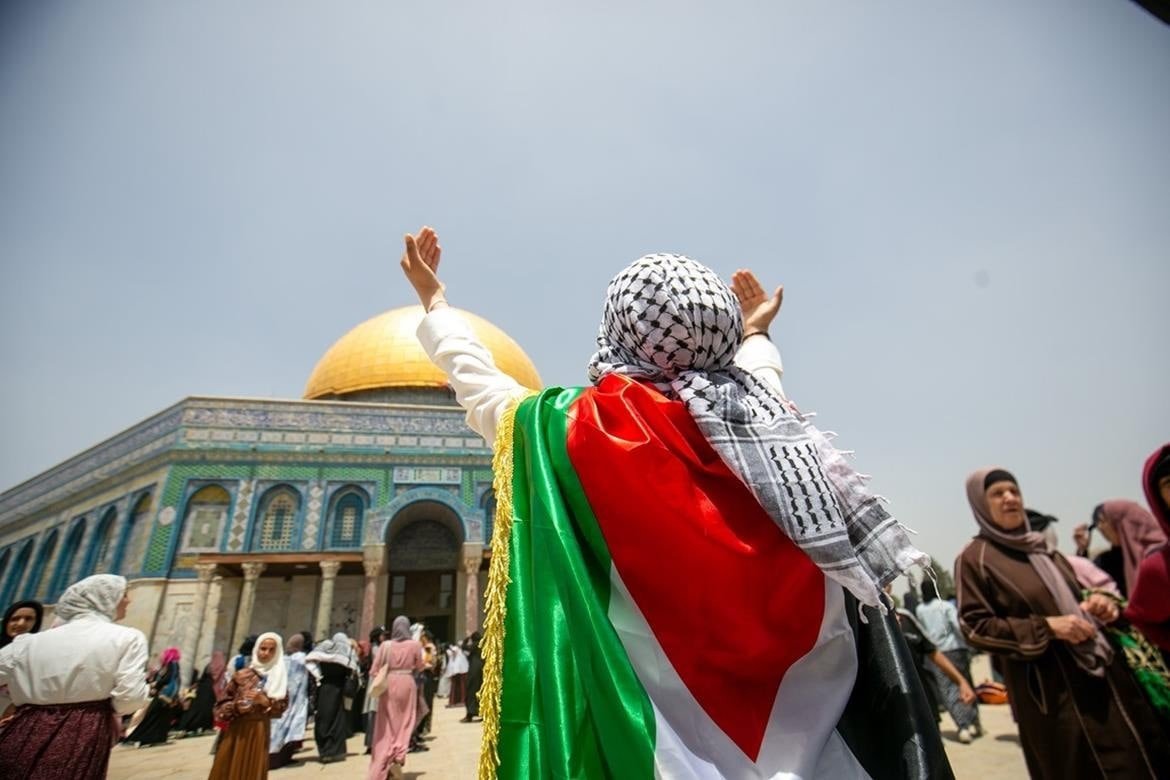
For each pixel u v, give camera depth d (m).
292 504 19.36
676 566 1.11
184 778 7.61
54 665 3.52
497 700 1.11
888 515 1.20
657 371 1.37
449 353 1.70
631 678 1.06
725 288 1.41
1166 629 3.14
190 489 18.50
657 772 0.99
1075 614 3.17
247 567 16.70
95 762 3.54
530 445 1.31
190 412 19.34
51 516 22.81
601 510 1.18
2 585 22.89
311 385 26.94
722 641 1.10
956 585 3.57
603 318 1.54
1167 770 2.83
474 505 20.53
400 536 21.78
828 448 1.29
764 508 1.12
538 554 1.20
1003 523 3.46
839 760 1.15
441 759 8.26
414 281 1.95
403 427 21.19
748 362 1.95
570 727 1.04
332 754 8.81
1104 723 2.92
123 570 18.28
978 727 7.25
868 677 1.24
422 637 11.17
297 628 18.41
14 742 3.39
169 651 13.28
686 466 1.17
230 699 5.64
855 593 1.07
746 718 1.10
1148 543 4.38
